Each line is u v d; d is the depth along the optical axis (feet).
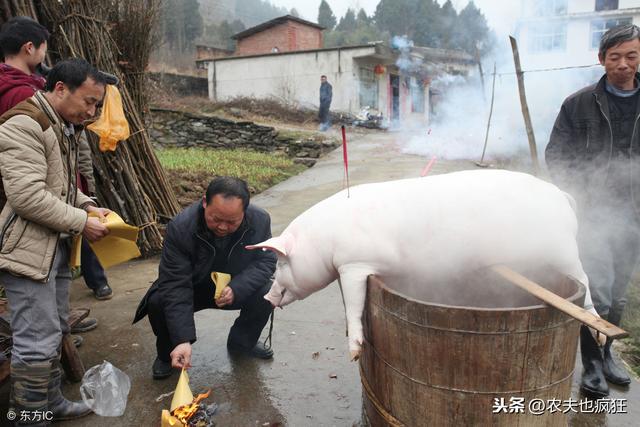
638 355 11.19
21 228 7.67
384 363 7.03
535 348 5.92
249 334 10.72
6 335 9.38
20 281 7.79
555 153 10.31
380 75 67.26
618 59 9.29
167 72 65.67
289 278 7.98
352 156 41.73
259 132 43.83
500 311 5.73
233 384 9.93
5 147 7.38
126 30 18.65
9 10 14.48
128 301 14.21
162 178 19.08
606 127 9.79
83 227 8.07
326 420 8.79
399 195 7.37
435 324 6.03
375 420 7.80
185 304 9.12
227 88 65.72
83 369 10.11
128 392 9.70
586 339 9.67
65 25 16.22
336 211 7.52
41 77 10.44
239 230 9.50
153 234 18.02
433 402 6.37
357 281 7.14
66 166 8.45
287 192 28.89
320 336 11.80
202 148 44.65
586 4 73.51
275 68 63.52
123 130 14.65
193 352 11.19
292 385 9.86
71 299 14.38
